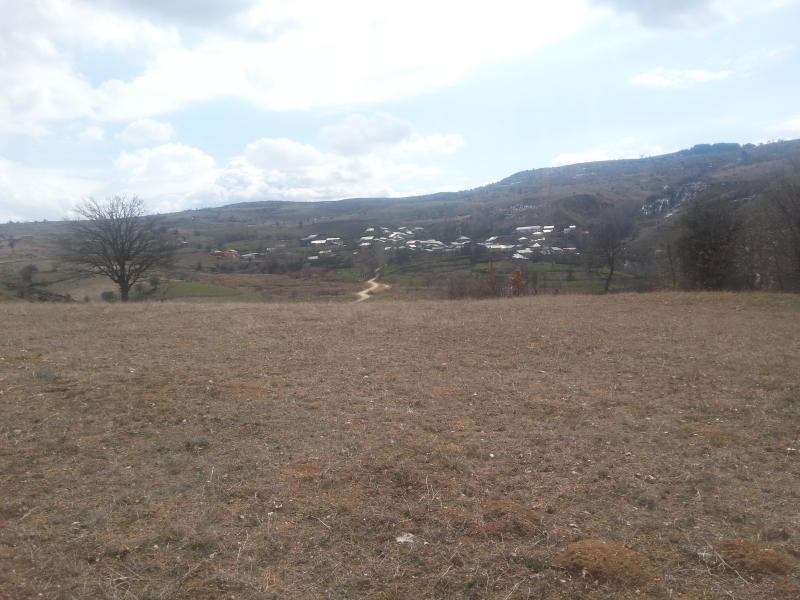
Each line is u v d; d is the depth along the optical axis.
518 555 3.00
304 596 2.65
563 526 3.33
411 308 13.83
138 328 9.97
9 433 4.71
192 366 7.17
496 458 4.38
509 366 7.65
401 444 4.62
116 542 3.09
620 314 12.59
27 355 7.49
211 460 4.23
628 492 3.82
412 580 2.79
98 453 4.36
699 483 3.97
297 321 11.22
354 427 5.02
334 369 7.24
